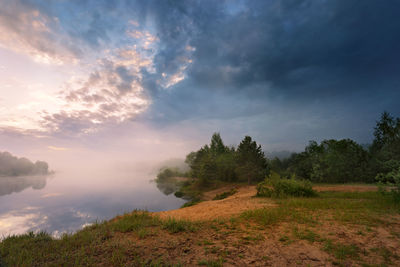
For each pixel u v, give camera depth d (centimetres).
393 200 1017
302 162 4750
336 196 1383
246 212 862
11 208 5288
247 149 4866
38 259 398
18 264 367
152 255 414
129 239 519
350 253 425
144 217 831
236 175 6012
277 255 422
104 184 12662
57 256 410
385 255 412
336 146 3822
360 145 3772
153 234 566
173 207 3619
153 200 4956
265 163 4950
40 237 557
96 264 370
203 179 6269
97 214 4128
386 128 2959
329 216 765
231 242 504
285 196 1419
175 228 612
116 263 373
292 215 782
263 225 662
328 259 399
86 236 534
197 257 409
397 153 2812
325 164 3912
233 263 382
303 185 1506
